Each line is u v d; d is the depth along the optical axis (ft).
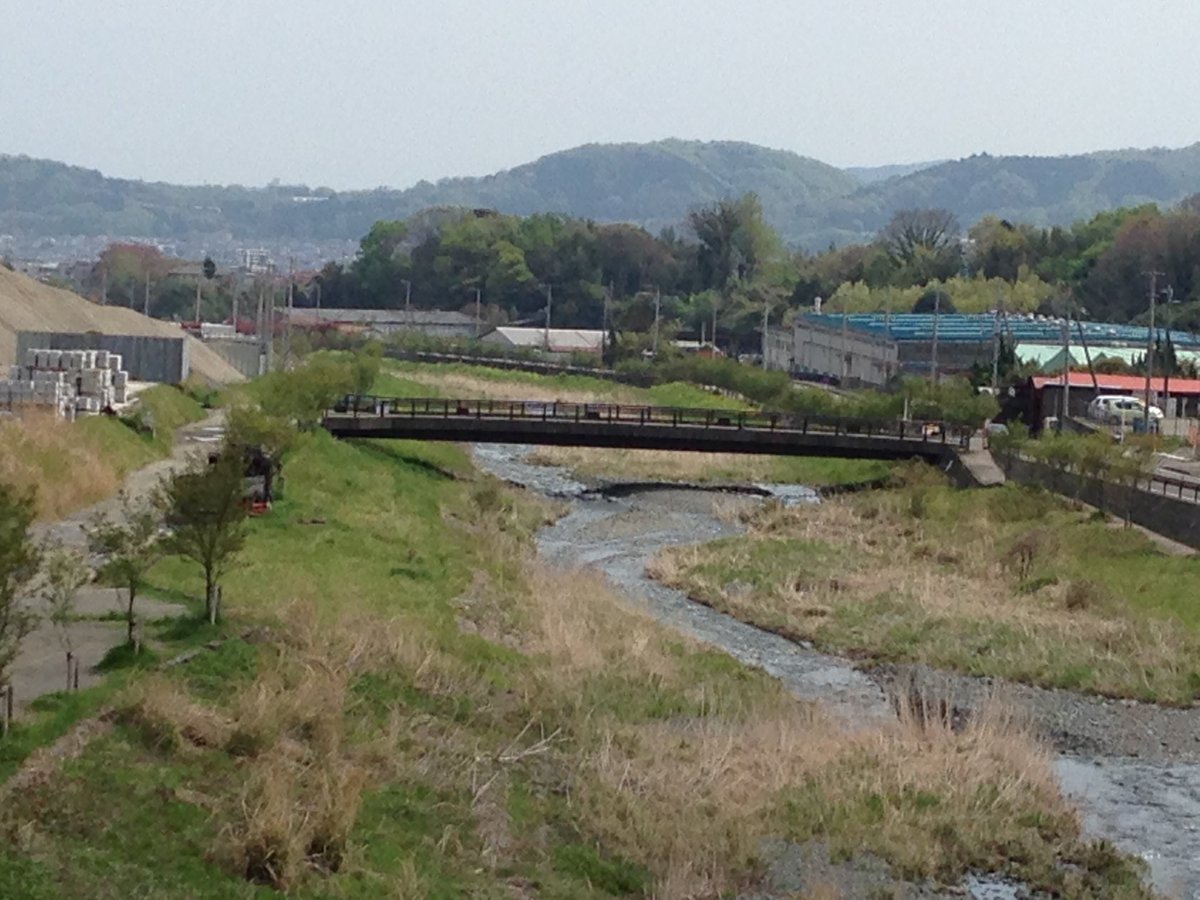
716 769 113.80
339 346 578.25
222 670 110.93
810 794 110.83
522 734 116.57
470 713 118.83
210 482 121.49
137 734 94.63
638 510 268.62
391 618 139.64
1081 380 365.61
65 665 106.52
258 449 193.26
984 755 120.67
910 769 116.26
